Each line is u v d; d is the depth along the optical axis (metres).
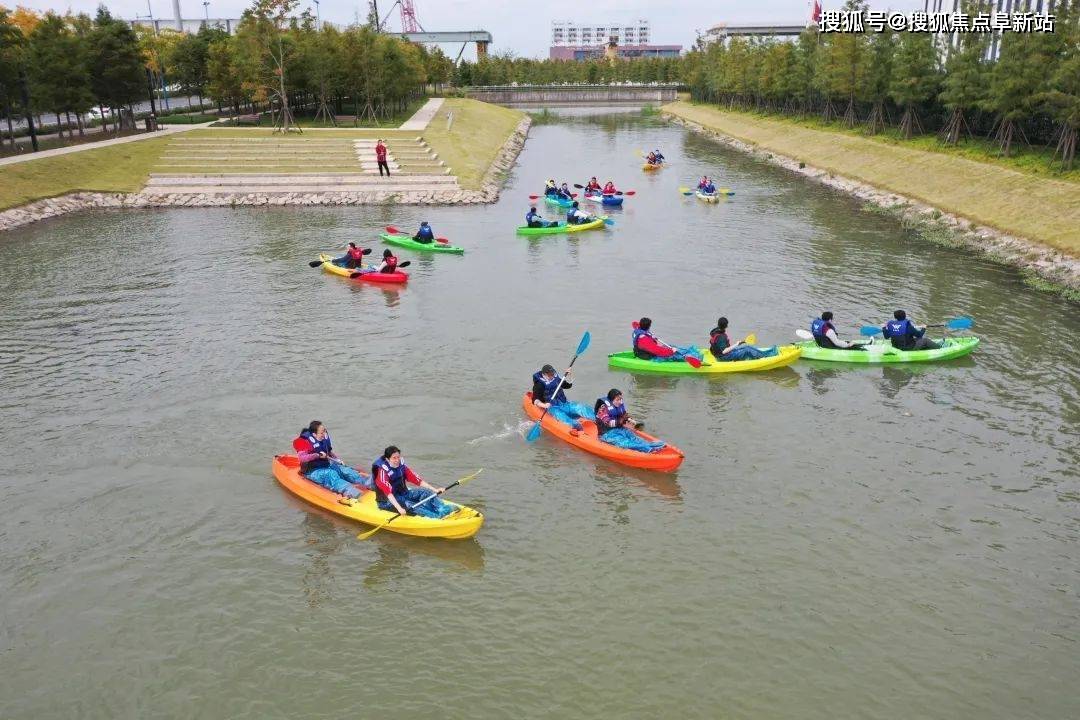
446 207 46.97
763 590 12.59
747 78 93.31
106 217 43.75
